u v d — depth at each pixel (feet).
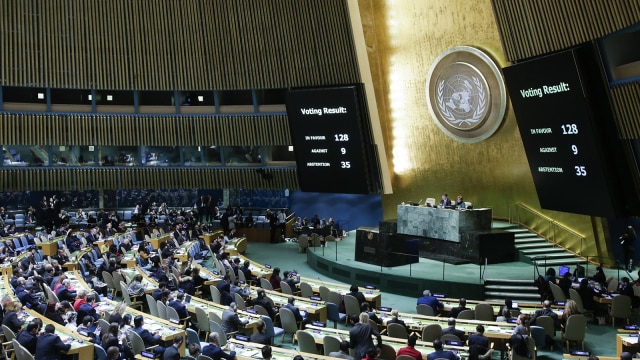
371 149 88.33
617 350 42.55
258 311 49.06
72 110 96.89
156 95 102.27
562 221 73.41
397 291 66.85
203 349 35.78
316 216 97.86
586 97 58.90
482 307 49.62
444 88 82.79
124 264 71.41
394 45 87.71
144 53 94.38
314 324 44.45
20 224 94.89
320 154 88.69
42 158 98.32
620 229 71.36
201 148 101.45
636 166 61.31
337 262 74.28
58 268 62.59
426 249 75.66
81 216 97.76
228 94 102.01
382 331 46.93
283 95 100.83
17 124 94.38
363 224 101.09
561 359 46.03
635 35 60.44
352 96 83.05
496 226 77.25
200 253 83.15
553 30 62.18
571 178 64.34
